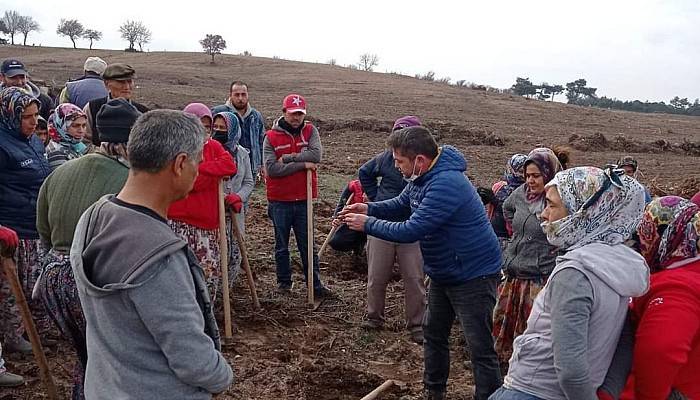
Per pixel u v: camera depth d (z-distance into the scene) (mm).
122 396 2629
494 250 4633
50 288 3484
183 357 2615
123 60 53344
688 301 2828
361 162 17344
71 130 5570
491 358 4645
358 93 35938
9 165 5020
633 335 3027
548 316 2986
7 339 5324
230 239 6605
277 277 7422
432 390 5043
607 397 2930
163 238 2646
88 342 2746
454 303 4684
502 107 34281
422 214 4422
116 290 2568
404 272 6410
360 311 7129
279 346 6156
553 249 5117
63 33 84938
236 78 42188
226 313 6055
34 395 4887
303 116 6992
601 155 21719
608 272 2814
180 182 2775
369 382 5605
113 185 3607
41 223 3773
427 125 23656
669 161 20984
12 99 4953
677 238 3000
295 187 7117
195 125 2797
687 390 2996
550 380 2949
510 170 6262
